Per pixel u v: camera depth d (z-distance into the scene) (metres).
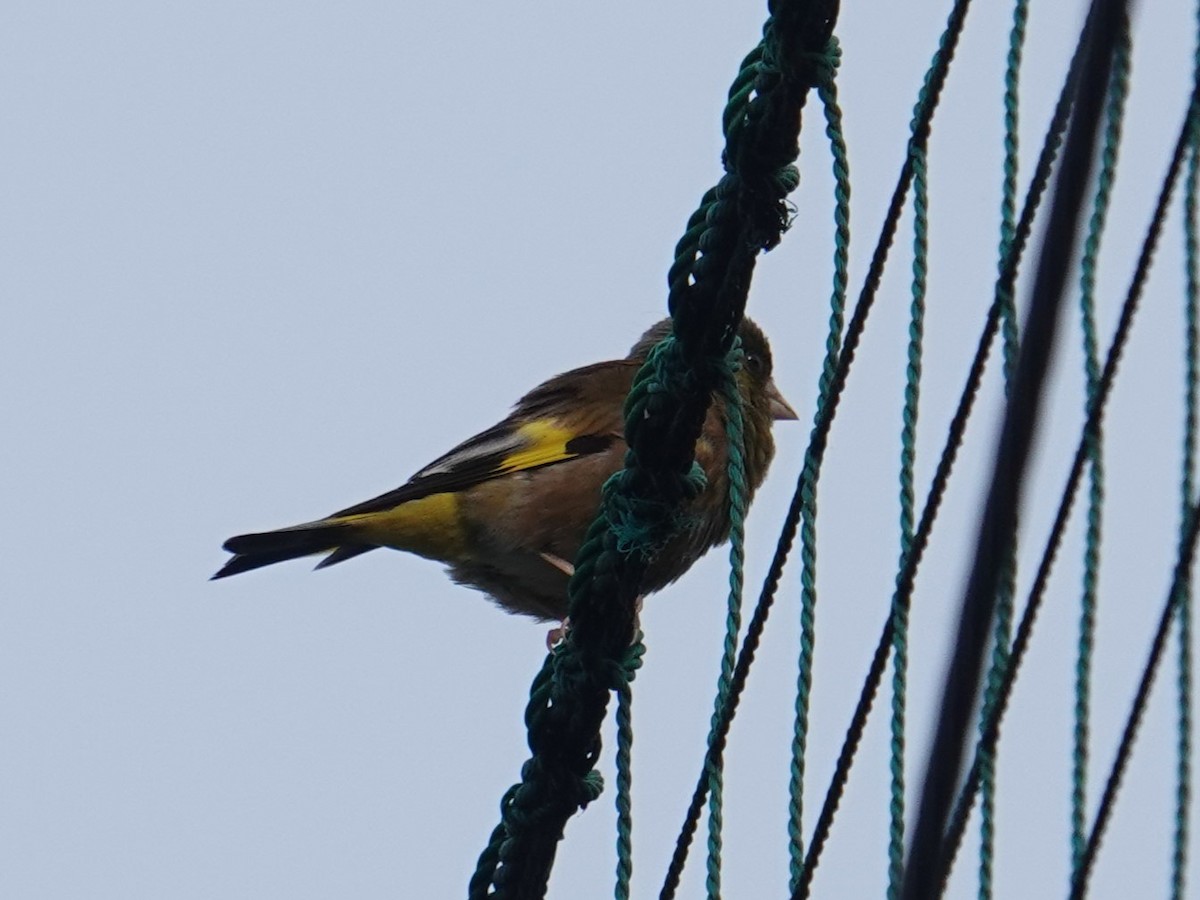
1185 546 10.02
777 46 10.07
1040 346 8.37
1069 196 8.41
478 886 11.88
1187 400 10.30
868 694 10.16
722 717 10.61
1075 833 9.68
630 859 11.09
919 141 10.12
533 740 11.58
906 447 10.06
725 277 10.45
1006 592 8.86
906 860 8.55
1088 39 8.55
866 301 10.25
